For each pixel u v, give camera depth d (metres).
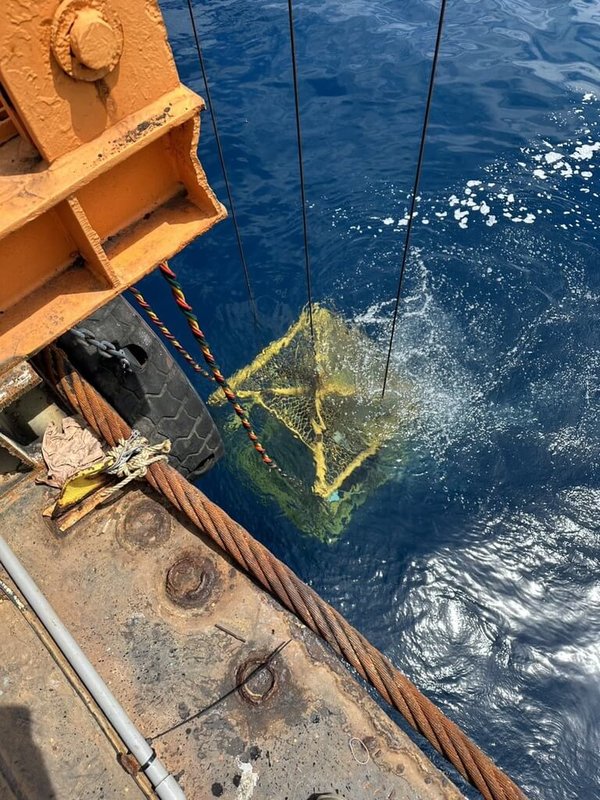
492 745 5.17
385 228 8.55
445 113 9.80
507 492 6.41
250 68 10.66
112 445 3.41
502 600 5.81
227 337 7.54
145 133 2.20
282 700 2.74
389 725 2.69
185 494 3.14
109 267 2.49
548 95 9.98
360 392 6.98
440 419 6.91
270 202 8.84
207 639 2.89
